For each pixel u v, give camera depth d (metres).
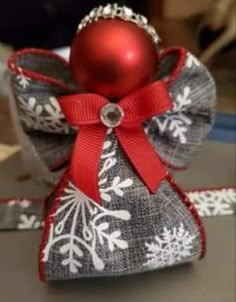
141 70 0.15
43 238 0.15
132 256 0.15
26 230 0.18
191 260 0.17
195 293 0.16
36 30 0.54
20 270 0.17
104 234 0.15
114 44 0.15
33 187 0.20
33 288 0.16
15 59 0.17
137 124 0.16
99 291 0.16
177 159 0.18
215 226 0.18
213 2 0.48
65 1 0.53
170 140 0.18
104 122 0.15
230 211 0.19
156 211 0.15
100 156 0.15
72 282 0.16
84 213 0.15
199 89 0.17
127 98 0.15
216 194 0.19
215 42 0.45
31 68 0.18
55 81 0.17
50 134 0.17
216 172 0.21
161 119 0.17
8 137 0.25
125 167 0.16
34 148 0.18
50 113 0.16
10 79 0.17
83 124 0.15
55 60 0.19
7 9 0.53
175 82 0.17
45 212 0.18
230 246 0.17
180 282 0.16
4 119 0.26
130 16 0.16
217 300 0.15
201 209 0.19
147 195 0.15
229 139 0.25
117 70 0.15
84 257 0.15
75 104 0.15
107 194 0.15
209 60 0.44
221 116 0.28
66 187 0.16
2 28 0.53
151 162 0.16
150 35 0.16
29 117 0.17
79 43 0.15
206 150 0.23
